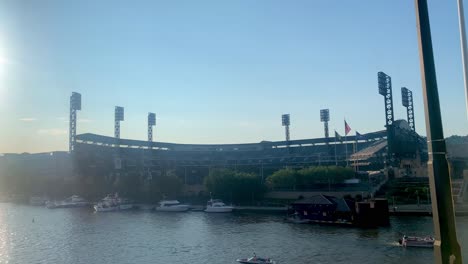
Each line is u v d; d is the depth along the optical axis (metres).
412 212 174.50
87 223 181.25
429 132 19.53
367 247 114.25
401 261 97.94
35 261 110.06
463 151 185.62
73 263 107.06
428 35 19.94
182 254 114.31
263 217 191.75
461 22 22.61
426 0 20.14
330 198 175.25
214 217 195.88
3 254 118.56
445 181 18.94
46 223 183.25
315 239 128.88
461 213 145.88
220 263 103.00
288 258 104.94
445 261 18.41
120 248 124.12
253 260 102.19
